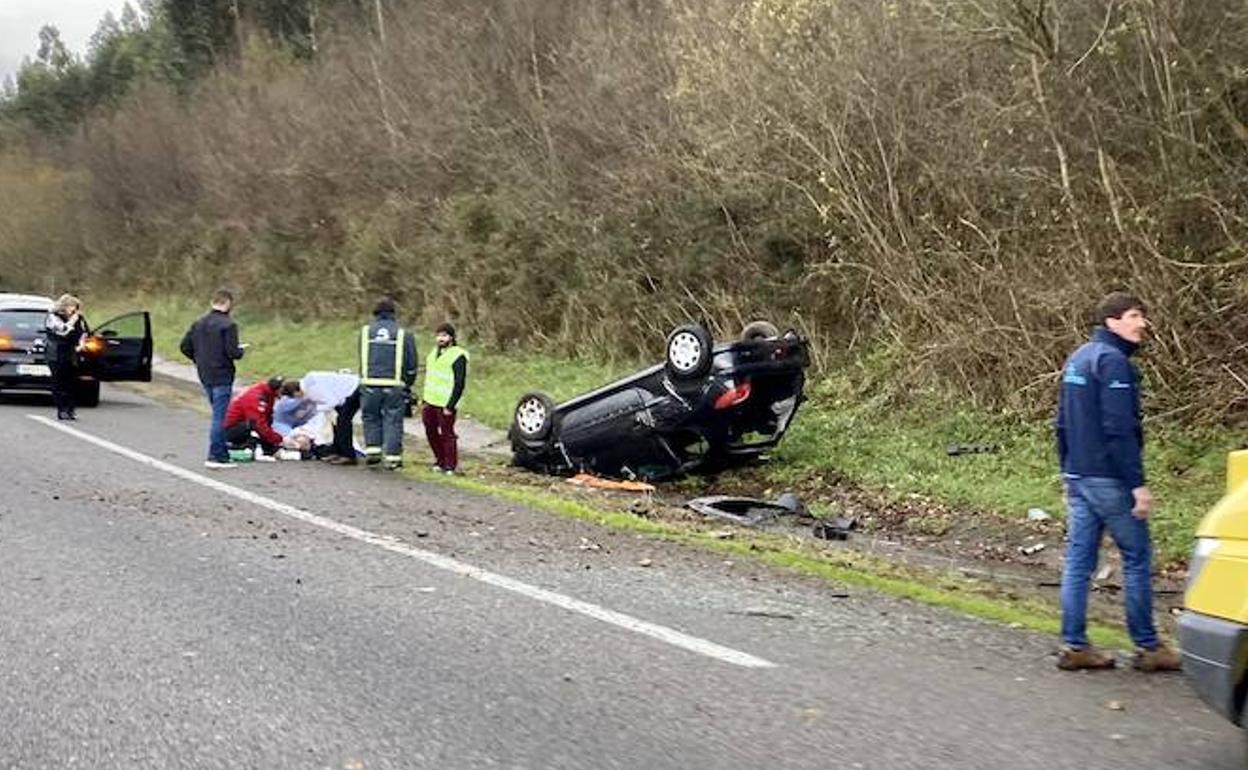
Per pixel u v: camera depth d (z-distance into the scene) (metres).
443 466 13.17
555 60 25.81
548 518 10.16
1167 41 12.35
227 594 7.16
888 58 15.98
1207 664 4.51
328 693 5.44
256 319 31.47
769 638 6.50
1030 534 10.37
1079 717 5.29
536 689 5.55
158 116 46.59
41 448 13.56
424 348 23.80
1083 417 6.19
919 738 4.98
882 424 14.04
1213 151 12.45
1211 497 10.34
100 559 7.99
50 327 16.64
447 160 27.28
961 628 6.86
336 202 31.28
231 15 53.81
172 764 4.59
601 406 12.91
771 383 12.67
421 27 32.72
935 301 14.69
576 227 21.69
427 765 4.62
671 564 8.41
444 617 6.77
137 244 43.22
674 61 19.89
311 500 10.65
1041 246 14.02
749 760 4.71
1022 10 12.98
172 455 13.36
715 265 18.56
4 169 55.16
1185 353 12.05
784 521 11.27
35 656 5.89
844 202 15.81
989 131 14.26
